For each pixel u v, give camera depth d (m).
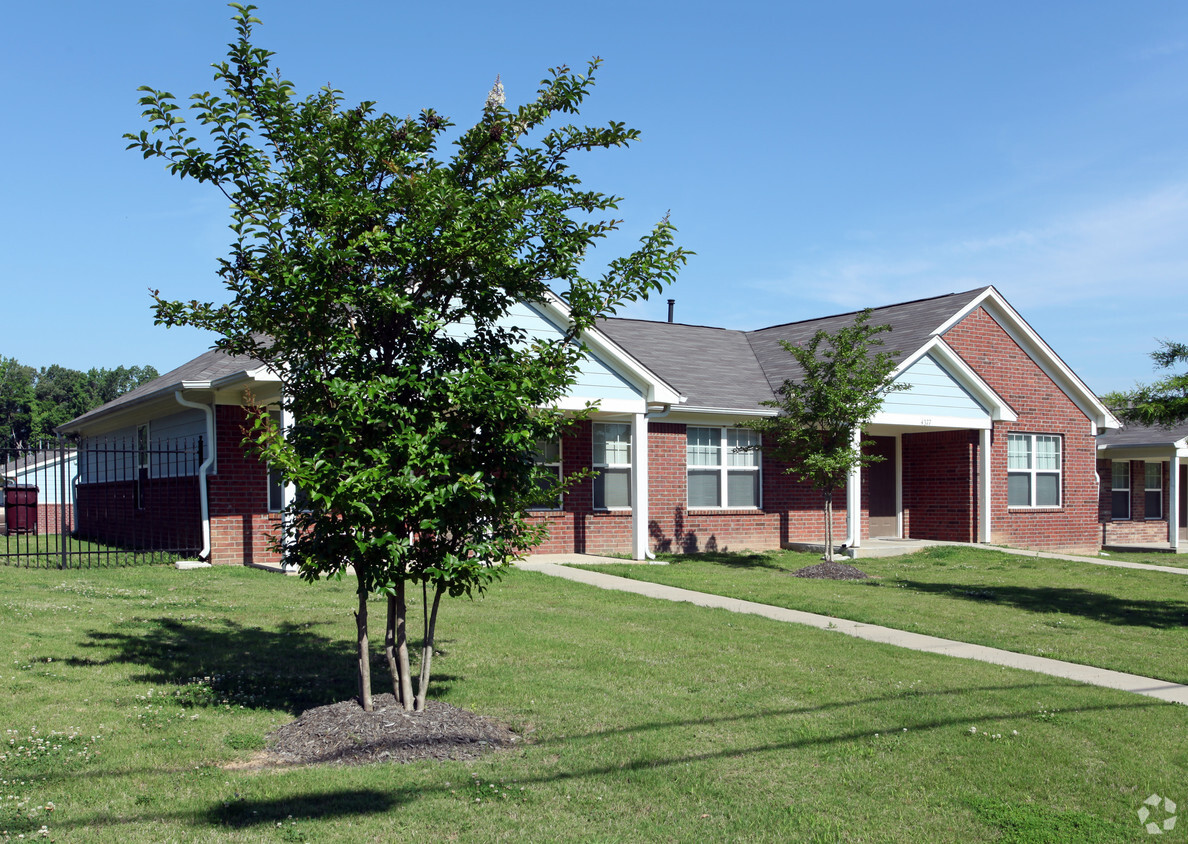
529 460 6.97
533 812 5.26
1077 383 23.75
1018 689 8.27
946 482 22.50
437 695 7.73
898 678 8.62
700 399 19.88
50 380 89.25
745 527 20.66
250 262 6.51
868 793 5.66
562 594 13.36
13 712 6.76
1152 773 6.07
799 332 25.38
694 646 9.89
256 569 15.19
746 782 5.80
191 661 8.62
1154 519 28.67
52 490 30.09
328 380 6.32
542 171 7.13
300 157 6.46
